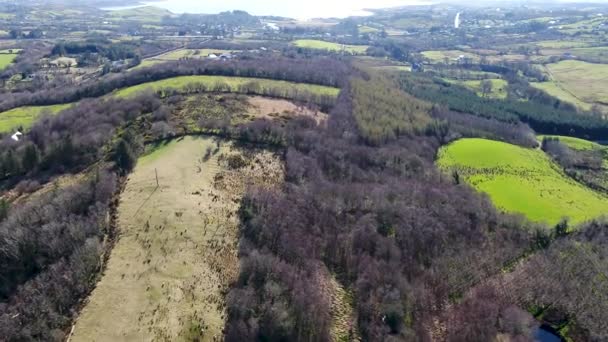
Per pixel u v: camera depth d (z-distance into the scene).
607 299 78.12
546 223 98.38
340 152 116.56
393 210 94.38
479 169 124.69
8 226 77.81
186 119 128.50
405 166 117.25
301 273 76.00
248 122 127.25
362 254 83.56
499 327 72.75
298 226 85.69
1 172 109.44
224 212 89.44
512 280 83.06
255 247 80.25
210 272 74.94
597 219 99.38
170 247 78.94
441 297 78.62
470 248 88.56
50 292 68.06
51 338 61.97
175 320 66.06
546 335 74.69
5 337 61.34
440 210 95.94
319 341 66.88
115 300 68.62
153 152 111.00
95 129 120.44
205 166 105.25
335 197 97.06
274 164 110.00
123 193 92.75
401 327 71.31
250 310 67.25
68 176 103.88
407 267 82.94
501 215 98.44
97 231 80.62
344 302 75.50
